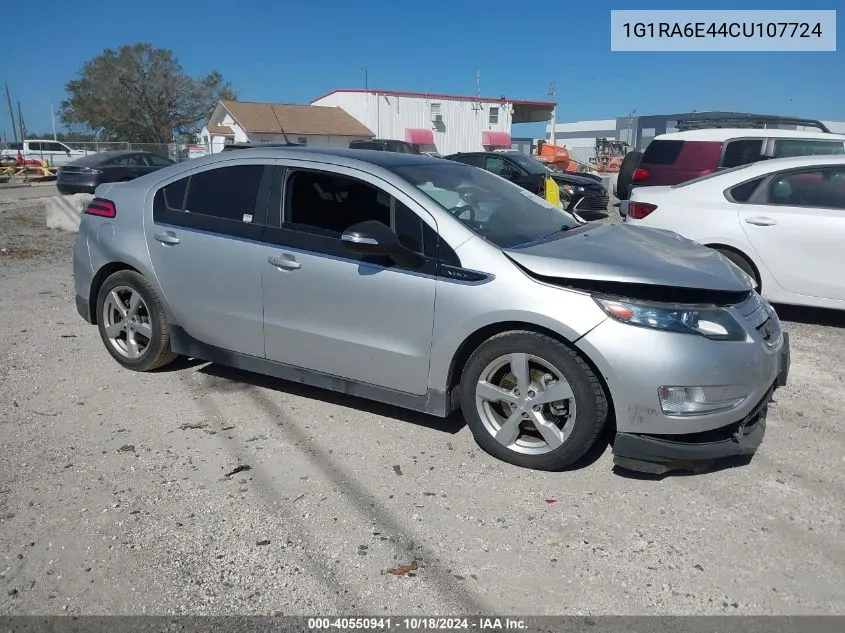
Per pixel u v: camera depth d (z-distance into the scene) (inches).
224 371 199.8
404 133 1865.2
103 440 156.6
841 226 234.2
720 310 132.6
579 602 105.0
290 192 162.9
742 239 250.7
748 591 107.2
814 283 241.0
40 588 108.0
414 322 145.9
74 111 2377.0
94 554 116.0
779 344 143.6
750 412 134.8
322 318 157.0
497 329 141.7
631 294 130.2
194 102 2390.5
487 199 165.0
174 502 131.4
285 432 161.0
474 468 144.5
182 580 109.9
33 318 256.5
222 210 171.8
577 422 134.7
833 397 184.1
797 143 382.6
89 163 739.4
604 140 2092.8
